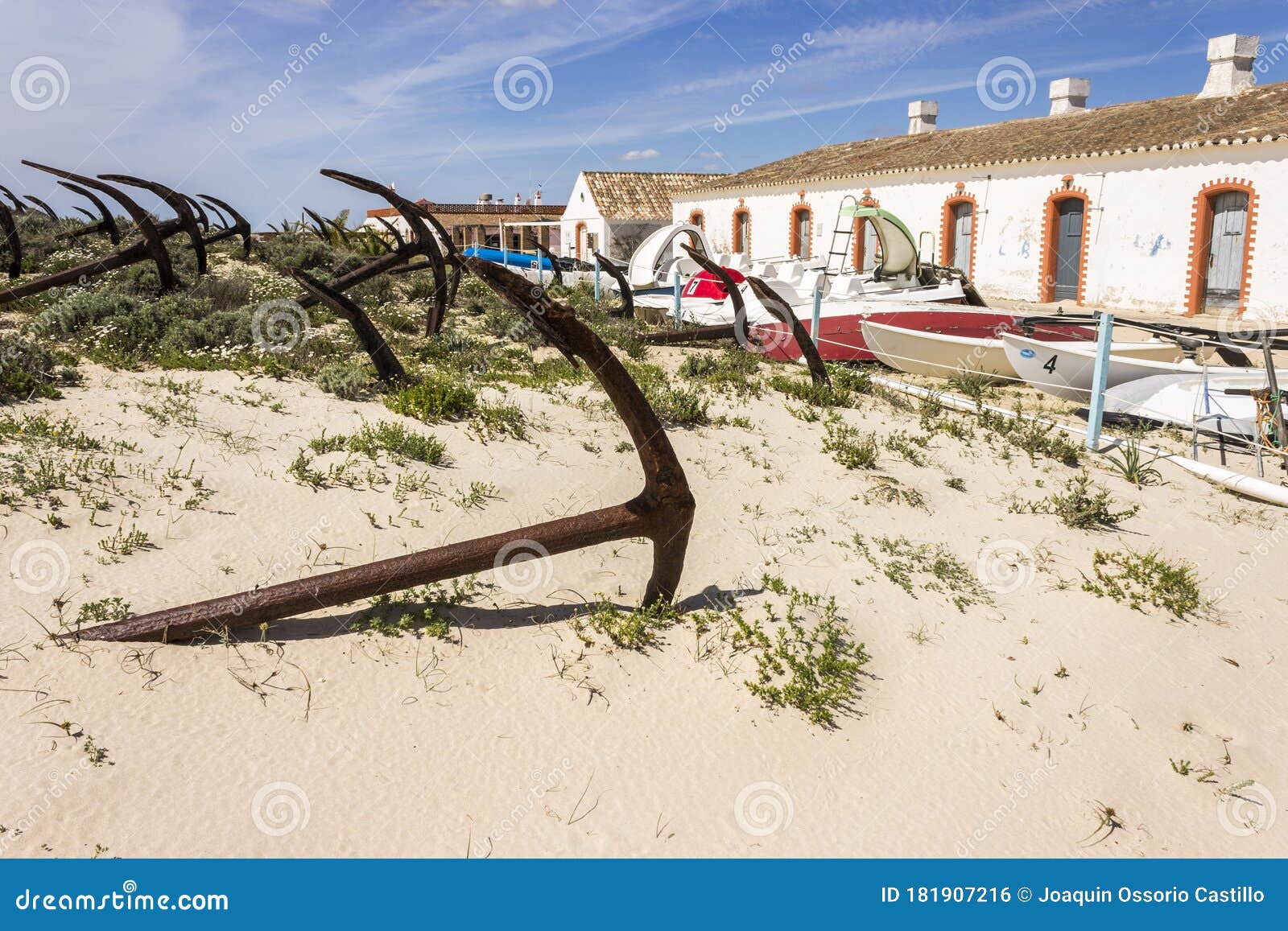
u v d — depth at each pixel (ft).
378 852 12.21
